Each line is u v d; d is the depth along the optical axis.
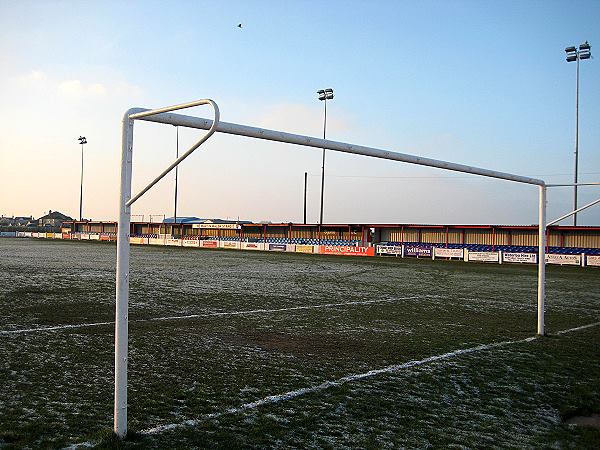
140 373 7.80
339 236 54.59
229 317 13.23
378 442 5.50
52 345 9.46
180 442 5.27
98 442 5.14
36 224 147.12
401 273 28.84
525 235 43.84
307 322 12.86
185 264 31.66
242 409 6.35
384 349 9.97
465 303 17.09
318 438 5.54
